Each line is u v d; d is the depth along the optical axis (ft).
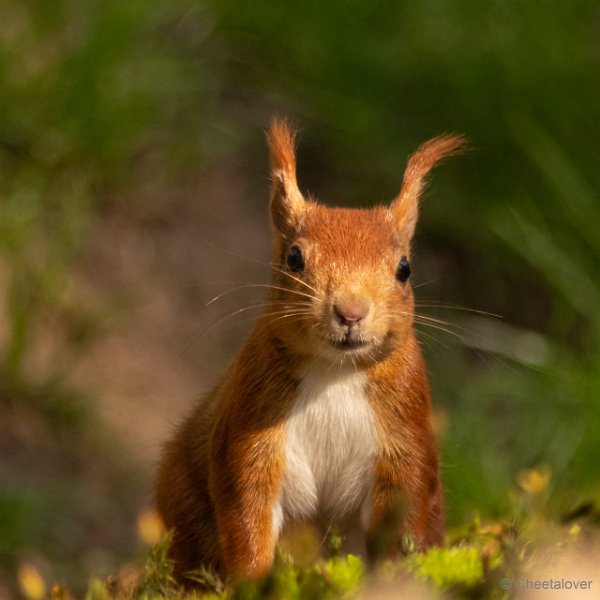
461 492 34.40
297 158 51.44
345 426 22.41
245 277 49.44
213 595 19.16
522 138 45.96
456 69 48.73
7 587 37.17
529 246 45.24
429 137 49.08
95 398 44.24
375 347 21.70
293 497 22.65
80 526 40.01
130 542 40.01
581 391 40.04
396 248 22.76
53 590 19.77
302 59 52.80
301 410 22.40
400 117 50.26
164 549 19.56
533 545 18.20
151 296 47.78
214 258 49.62
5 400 43.14
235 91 53.42
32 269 45.37
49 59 48.03
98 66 47.88
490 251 47.44
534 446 39.93
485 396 42.73
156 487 26.32
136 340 46.52
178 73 51.08
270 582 16.70
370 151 50.57
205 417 24.64
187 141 51.55
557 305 44.75
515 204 46.42
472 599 16.53
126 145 49.21
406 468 22.41
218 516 22.58
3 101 47.21
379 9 52.08
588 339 42.68
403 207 24.21
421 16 51.16
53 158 47.78
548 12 47.96
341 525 23.26
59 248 46.24
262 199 52.01
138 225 49.52
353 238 22.40
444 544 22.49
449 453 35.68
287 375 22.29
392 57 50.88
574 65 46.65
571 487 35.96
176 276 48.67
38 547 38.55
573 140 45.39
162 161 51.06
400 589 16.76
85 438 43.24
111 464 42.88
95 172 48.91
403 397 22.44
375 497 22.52
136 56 49.85
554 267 43.96
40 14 48.16
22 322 43.16
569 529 19.48
